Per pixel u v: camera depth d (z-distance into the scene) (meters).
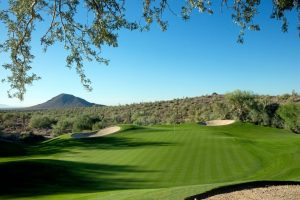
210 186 15.28
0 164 24.94
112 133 44.72
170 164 25.70
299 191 14.77
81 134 48.34
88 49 10.66
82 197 16.38
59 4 10.28
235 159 27.00
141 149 32.62
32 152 40.03
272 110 71.56
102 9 10.00
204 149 31.14
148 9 10.01
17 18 10.36
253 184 15.83
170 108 108.69
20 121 93.38
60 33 10.60
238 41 10.35
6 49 10.67
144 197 13.99
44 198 17.67
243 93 72.81
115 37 10.21
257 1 10.06
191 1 9.71
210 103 108.56
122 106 132.12
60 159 30.28
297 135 48.72
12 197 18.36
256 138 44.44
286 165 25.05
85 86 10.97
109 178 22.47
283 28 10.09
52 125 83.62
